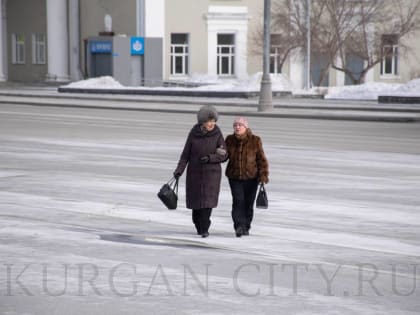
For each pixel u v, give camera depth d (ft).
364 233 119.14
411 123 343.46
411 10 607.78
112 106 433.89
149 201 146.51
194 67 650.84
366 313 79.82
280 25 617.21
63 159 208.85
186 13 645.92
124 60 617.62
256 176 117.39
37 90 615.98
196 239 114.62
